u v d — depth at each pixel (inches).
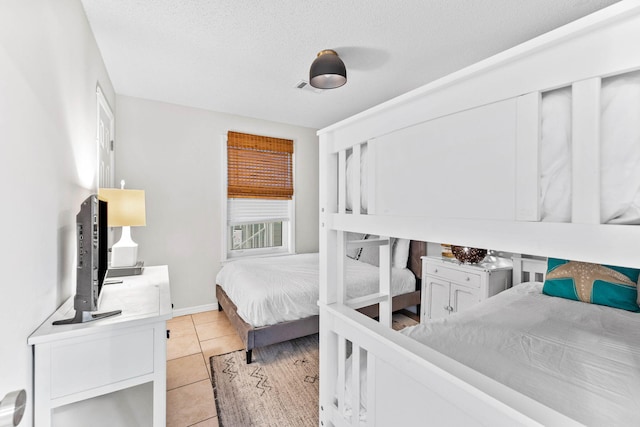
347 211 54.6
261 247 158.4
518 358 43.1
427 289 114.6
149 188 124.6
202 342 104.3
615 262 22.0
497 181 28.9
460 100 31.7
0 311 33.7
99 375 45.1
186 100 125.5
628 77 21.9
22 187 38.7
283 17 71.2
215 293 139.1
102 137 93.8
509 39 81.0
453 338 49.6
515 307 65.9
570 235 24.3
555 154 25.5
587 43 22.8
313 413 69.4
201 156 135.9
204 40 80.8
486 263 105.2
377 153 43.6
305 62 92.7
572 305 67.4
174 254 130.3
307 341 105.3
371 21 72.9
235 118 144.6
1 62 33.8
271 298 89.5
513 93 27.4
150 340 49.1
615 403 33.1
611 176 22.6
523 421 26.0
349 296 104.4
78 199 64.2
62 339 42.2
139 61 91.8
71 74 59.0
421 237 36.8
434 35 79.0
